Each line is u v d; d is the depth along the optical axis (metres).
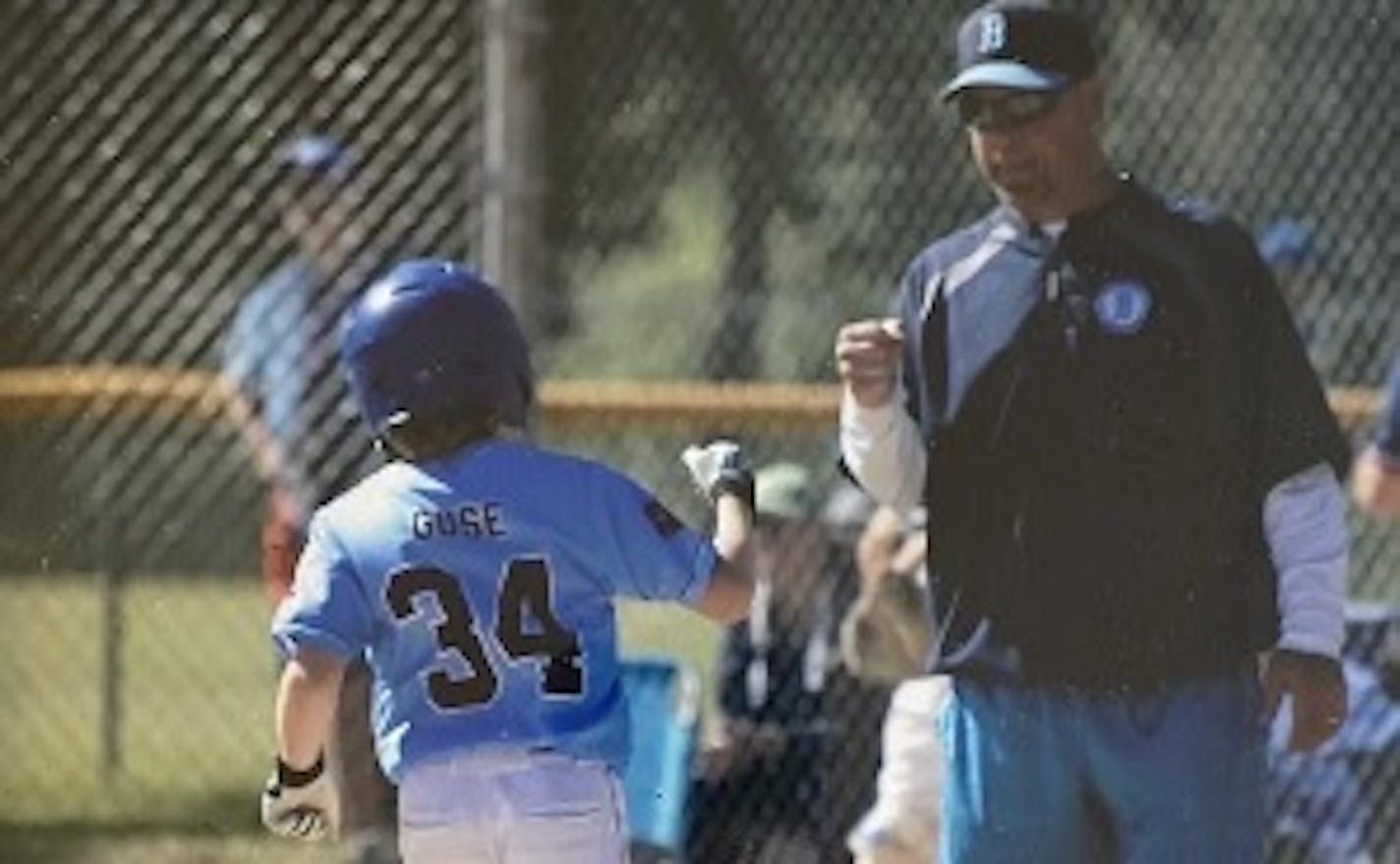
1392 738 26.56
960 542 20.75
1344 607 21.33
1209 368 20.34
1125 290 20.38
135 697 28.81
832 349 31.02
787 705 26.77
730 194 31.33
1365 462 23.16
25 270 27.81
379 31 27.59
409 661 19.06
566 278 30.75
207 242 27.73
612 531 19.16
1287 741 22.80
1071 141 20.44
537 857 18.86
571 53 29.14
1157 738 20.45
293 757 19.23
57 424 28.05
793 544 26.80
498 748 18.92
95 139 27.78
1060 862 20.77
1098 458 20.39
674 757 25.97
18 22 27.69
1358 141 28.92
